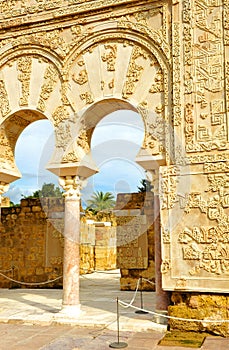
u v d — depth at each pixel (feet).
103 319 31.58
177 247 29.89
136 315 33.17
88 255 77.25
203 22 32.45
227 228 28.81
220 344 25.52
